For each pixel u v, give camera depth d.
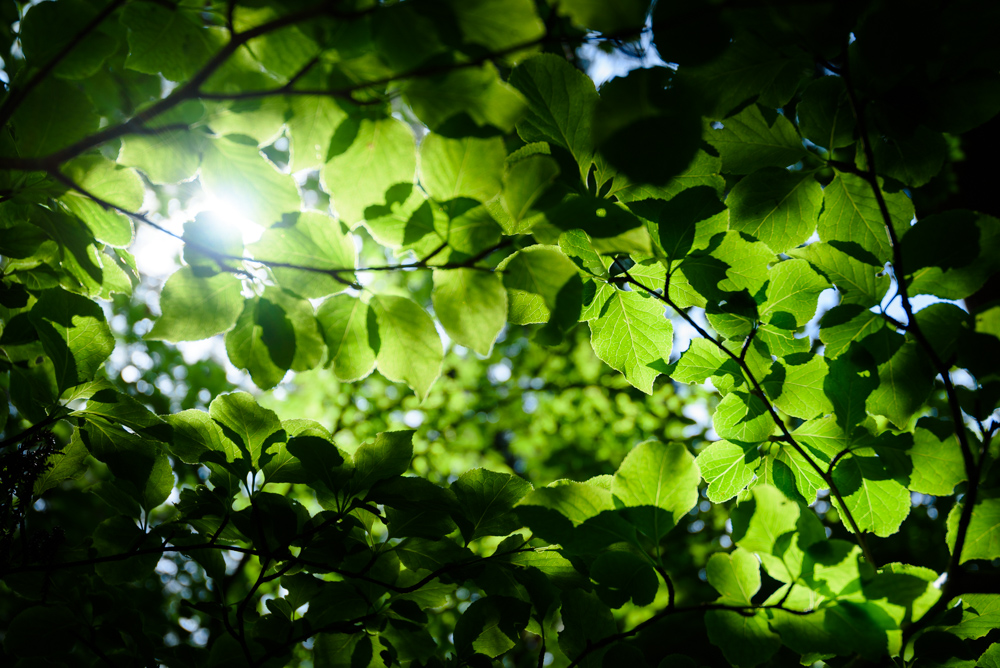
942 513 4.03
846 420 0.91
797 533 0.77
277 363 0.80
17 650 0.96
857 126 0.89
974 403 0.87
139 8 0.76
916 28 0.79
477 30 0.69
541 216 0.76
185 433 0.95
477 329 0.78
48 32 0.79
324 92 0.71
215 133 0.76
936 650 0.84
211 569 0.98
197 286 0.79
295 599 0.99
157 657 1.00
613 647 0.87
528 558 0.94
